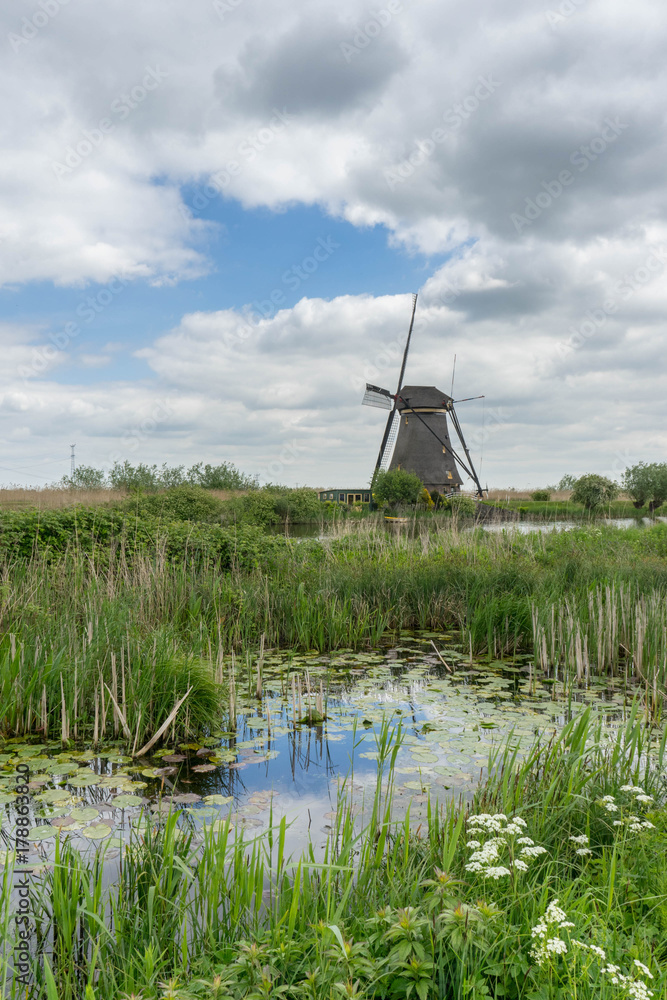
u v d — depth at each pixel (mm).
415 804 4176
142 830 3844
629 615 8031
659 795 3838
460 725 5688
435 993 2246
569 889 2676
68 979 2510
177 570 9938
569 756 3943
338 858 3127
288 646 8562
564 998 2113
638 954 2287
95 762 4902
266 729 5633
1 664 5605
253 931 2645
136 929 2754
